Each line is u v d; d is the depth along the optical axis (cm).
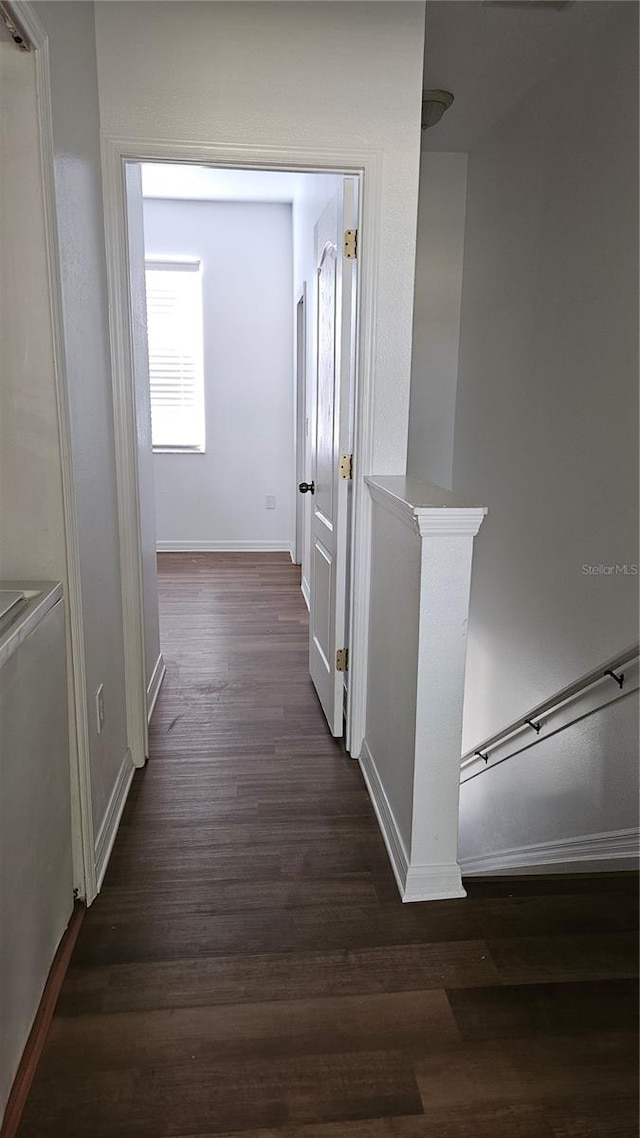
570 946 187
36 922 157
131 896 204
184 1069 152
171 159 234
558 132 318
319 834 236
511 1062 154
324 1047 157
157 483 622
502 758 389
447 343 467
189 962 180
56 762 174
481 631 430
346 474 276
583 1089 148
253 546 640
